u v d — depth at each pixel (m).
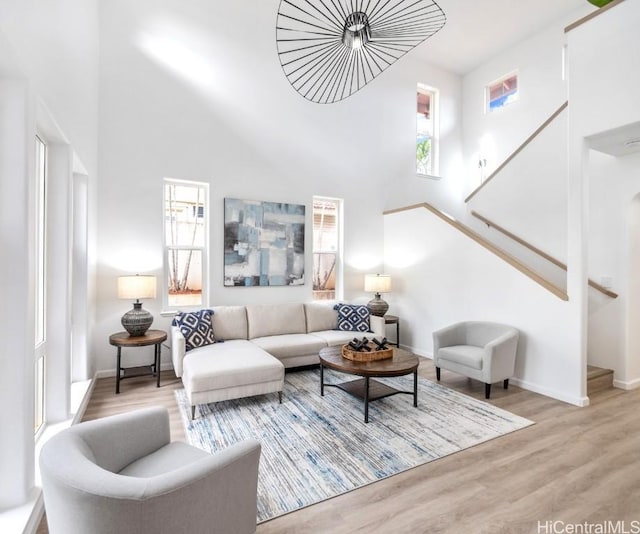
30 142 1.76
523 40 6.12
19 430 1.73
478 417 3.01
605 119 3.06
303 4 5.03
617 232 3.86
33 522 1.68
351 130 5.68
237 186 4.77
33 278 1.81
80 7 3.05
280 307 4.68
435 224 4.90
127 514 1.09
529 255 4.90
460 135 7.10
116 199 4.09
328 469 2.23
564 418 3.00
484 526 1.75
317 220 5.50
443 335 3.97
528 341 3.71
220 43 4.70
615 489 2.04
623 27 2.94
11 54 1.52
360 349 3.36
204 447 2.48
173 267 4.49
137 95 4.22
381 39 3.08
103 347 4.02
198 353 3.50
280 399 3.30
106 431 1.53
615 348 3.85
